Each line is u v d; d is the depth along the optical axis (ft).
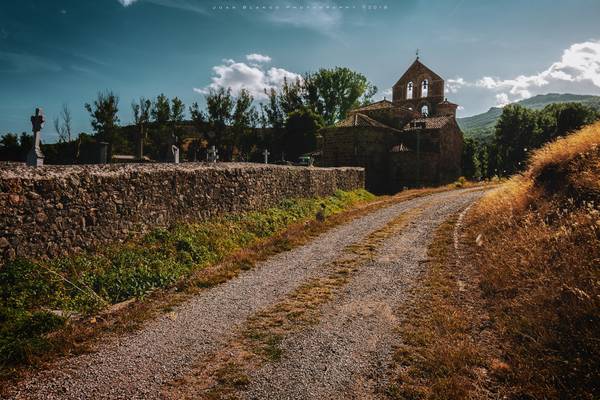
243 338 19.53
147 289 26.43
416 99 164.76
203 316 22.30
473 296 24.25
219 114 210.79
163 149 199.52
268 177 55.01
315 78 227.61
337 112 229.25
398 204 71.72
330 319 21.81
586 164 32.91
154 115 219.82
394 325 20.81
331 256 35.83
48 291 23.13
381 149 133.08
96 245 29.68
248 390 15.02
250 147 213.66
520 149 182.91
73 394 14.55
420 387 15.02
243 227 44.55
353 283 27.99
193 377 15.94
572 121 166.30
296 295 25.72
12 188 24.20
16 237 24.29
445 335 19.19
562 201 31.27
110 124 185.37
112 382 15.44
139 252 31.07
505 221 36.22
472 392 14.56
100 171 31.50
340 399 14.47
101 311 22.61
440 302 23.49
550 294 20.27
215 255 35.22
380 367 16.65
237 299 25.04
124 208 32.58
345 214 59.67
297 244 40.57
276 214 52.60
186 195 39.96
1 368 15.98
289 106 228.02
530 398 14.16
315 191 69.41
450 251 35.47
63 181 27.53
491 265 27.81
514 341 18.01
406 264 32.37
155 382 15.52
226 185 46.21
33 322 19.52
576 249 22.93
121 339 19.26
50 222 26.43
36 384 15.12
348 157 132.26
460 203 69.00
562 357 15.69
